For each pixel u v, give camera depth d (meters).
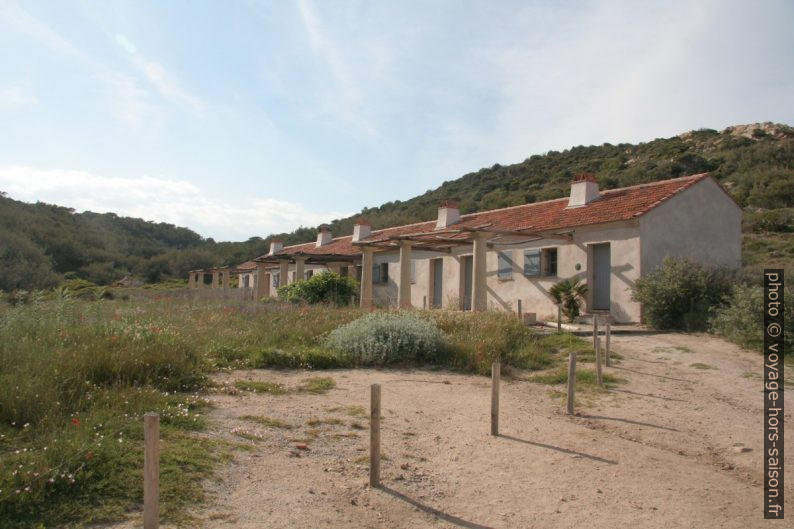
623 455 6.41
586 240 18.16
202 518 4.23
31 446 4.84
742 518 4.87
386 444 6.39
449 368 11.08
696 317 15.29
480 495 5.18
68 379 6.56
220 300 21.27
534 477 5.66
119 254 56.88
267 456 5.62
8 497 3.92
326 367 10.62
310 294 22.88
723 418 8.05
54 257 48.31
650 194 18.28
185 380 8.04
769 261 28.67
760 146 52.88
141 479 4.55
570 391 8.20
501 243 21.03
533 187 53.38
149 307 16.89
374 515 4.62
